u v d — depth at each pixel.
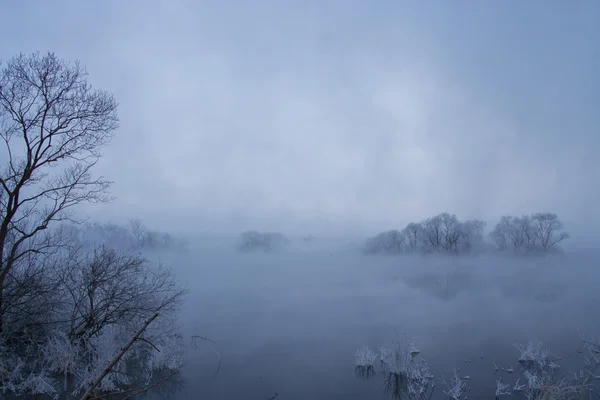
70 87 10.69
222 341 18.11
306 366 14.77
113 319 12.70
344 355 15.99
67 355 11.38
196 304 26.97
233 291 32.44
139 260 13.89
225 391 12.49
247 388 12.70
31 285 11.27
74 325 12.69
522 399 11.32
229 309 25.38
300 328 20.58
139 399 11.55
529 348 14.95
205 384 13.06
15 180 10.59
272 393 12.30
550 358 14.74
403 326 21.05
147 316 13.19
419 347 17.05
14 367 11.24
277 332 19.73
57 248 12.33
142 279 15.85
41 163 10.62
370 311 24.81
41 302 11.77
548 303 27.31
